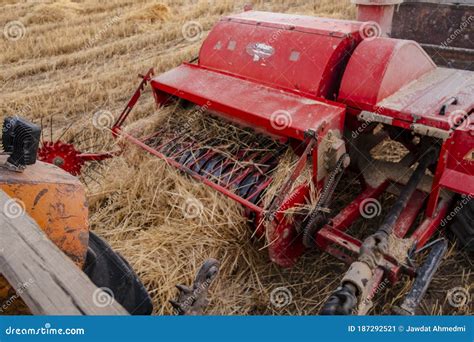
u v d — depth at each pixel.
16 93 7.04
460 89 3.21
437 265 2.74
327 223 3.12
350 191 3.87
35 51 9.54
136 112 5.78
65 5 13.36
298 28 3.48
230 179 3.37
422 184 3.28
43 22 12.42
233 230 3.36
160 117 4.15
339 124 3.02
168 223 3.51
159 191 3.69
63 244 1.83
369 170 3.56
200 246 3.30
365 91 3.07
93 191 3.93
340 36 3.24
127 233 3.53
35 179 1.80
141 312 2.39
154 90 4.16
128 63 8.23
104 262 2.24
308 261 3.33
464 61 5.63
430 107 2.93
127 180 3.92
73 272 1.32
